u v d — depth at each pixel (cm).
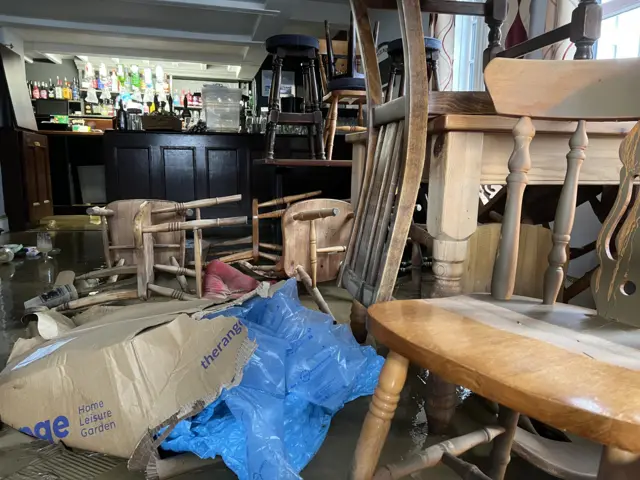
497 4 126
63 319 129
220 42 455
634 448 39
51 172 507
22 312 176
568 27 111
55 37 468
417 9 81
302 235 187
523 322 63
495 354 51
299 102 426
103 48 511
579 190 150
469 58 282
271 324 115
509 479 85
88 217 482
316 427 95
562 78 70
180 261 220
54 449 91
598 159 91
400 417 106
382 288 86
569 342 56
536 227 101
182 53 527
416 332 58
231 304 109
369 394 111
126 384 83
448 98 85
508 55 129
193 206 180
